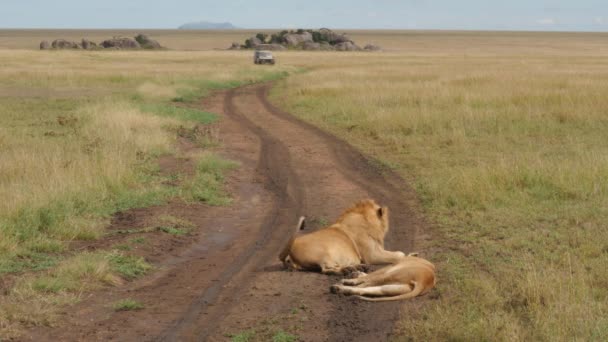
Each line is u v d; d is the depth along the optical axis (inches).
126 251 356.2
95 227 394.3
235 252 365.4
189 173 568.1
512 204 440.8
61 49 4227.4
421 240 381.1
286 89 1429.6
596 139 692.1
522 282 280.2
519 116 818.8
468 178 484.7
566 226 391.2
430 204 459.5
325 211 457.7
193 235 400.2
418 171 574.2
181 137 773.3
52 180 454.6
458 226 404.2
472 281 291.6
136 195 472.1
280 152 697.6
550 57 3275.1
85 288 298.7
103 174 491.8
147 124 781.9
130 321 263.0
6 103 1043.3
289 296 287.7
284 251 328.5
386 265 326.3
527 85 1182.3
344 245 318.7
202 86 1508.4
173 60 2711.6
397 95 1064.8
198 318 266.5
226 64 2455.7
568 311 246.4
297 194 512.1
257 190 527.8
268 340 242.5
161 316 269.0
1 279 302.2
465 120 805.9
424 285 282.2
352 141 755.4
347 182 550.3
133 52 3666.3
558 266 317.1
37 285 292.0
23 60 2183.8
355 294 283.1
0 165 501.7
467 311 257.6
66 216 394.6
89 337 246.4
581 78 1352.1
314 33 5191.9
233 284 309.0
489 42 7642.7
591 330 236.7
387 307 272.8
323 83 1386.6
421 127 786.8
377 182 547.2
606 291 279.9
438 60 2847.0
